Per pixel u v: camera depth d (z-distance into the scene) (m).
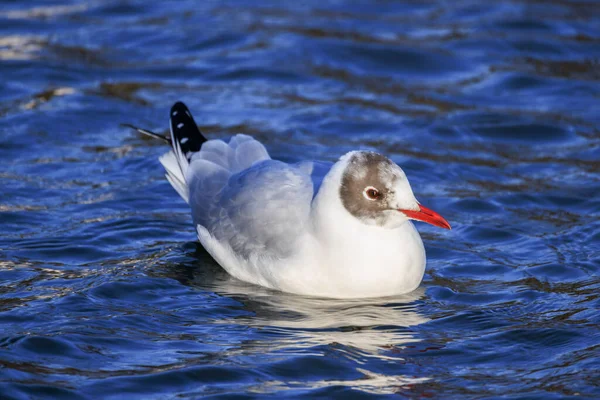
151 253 12.67
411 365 9.63
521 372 9.46
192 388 9.12
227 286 11.85
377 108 18.20
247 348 9.95
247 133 16.83
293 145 16.36
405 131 17.23
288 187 11.89
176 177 13.73
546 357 9.80
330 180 11.27
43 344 9.90
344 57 20.39
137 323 10.55
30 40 20.73
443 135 17.14
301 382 9.27
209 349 9.92
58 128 16.89
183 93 18.66
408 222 11.75
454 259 12.55
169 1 23.47
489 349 9.99
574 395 8.94
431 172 15.56
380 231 11.27
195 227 12.88
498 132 17.33
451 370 9.54
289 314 10.93
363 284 11.30
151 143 16.58
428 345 10.09
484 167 15.87
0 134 16.44
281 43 20.92
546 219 13.83
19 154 15.80
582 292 11.39
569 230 13.36
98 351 9.83
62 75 19.09
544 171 15.73
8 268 11.95
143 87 18.88
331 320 10.76
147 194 14.63
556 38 21.41
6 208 13.78
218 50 20.67
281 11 22.95
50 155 15.88
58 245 12.71
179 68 19.75
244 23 22.05
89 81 18.97
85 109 17.67
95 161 15.76
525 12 22.86
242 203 12.09
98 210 13.95
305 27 21.83
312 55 20.41
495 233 13.33
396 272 11.32
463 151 16.55
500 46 20.98
